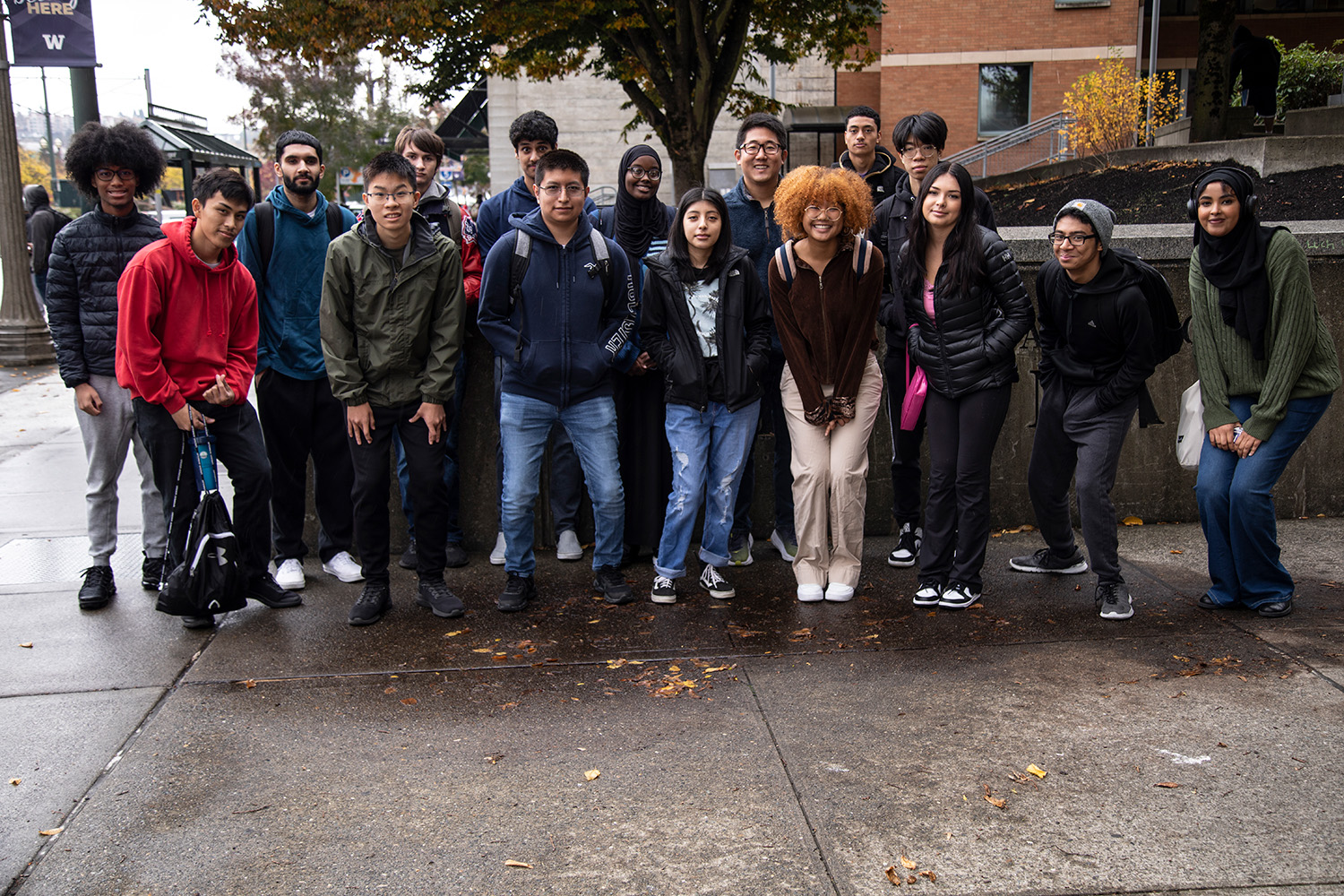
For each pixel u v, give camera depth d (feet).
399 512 17.54
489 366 17.06
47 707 11.65
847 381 14.16
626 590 15.02
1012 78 77.36
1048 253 17.30
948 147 77.97
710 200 13.84
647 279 14.30
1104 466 13.62
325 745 10.73
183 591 13.37
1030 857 8.52
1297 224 18.21
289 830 9.16
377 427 14.10
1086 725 10.79
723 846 8.79
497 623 14.28
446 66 47.62
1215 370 13.47
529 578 14.99
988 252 13.53
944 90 77.41
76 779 10.07
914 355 14.29
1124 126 44.91
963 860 8.50
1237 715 10.89
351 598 15.34
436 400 13.94
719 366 14.26
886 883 8.24
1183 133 43.86
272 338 15.17
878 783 9.74
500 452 17.03
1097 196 31.89
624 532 15.80
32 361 38.01
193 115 49.42
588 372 14.05
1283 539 16.99
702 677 12.30
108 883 8.41
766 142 15.15
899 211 15.08
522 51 47.78
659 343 14.42
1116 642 13.00
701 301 14.23
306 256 15.12
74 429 27.04
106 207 14.82
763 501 18.02
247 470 14.39
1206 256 13.23
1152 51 57.57
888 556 16.99
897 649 13.05
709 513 15.15
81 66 37.50
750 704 11.52
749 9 44.34
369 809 9.48
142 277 13.15
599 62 51.21
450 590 15.46
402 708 11.59
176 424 13.79
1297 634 13.01
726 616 14.43
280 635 13.85
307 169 14.84
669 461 15.90
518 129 15.85
